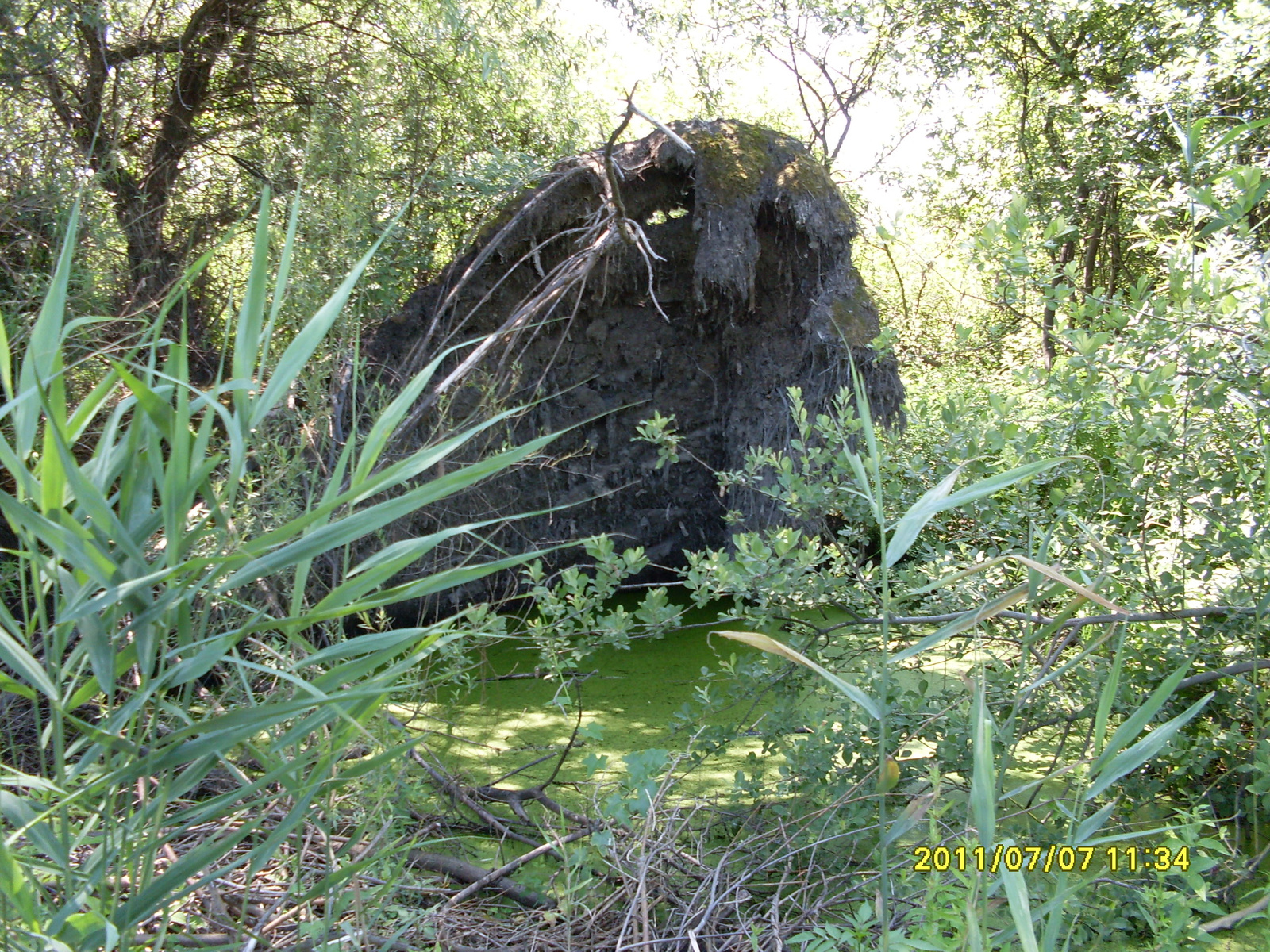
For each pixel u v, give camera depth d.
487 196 5.42
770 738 2.99
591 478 5.60
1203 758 2.72
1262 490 2.88
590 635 3.21
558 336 5.39
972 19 11.21
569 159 5.26
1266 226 5.86
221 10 5.43
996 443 2.98
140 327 4.12
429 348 4.89
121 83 5.13
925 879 2.27
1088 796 1.68
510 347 4.42
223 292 5.08
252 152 5.59
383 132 5.70
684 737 3.70
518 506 5.34
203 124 5.73
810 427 3.23
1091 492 3.14
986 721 1.55
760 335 5.51
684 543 5.93
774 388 5.46
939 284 11.50
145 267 4.57
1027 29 11.16
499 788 3.31
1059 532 3.00
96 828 1.81
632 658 4.71
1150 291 3.11
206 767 1.53
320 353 3.86
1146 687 2.93
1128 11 10.34
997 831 2.65
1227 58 7.26
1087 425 3.13
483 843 3.02
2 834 1.35
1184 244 3.10
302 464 3.34
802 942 2.19
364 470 1.60
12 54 4.17
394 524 4.45
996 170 12.48
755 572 2.89
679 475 5.83
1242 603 2.85
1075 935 2.32
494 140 6.50
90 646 1.36
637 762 2.57
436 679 3.33
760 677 3.09
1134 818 2.96
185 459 1.37
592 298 5.39
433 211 5.88
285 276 1.55
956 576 1.67
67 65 4.49
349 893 2.29
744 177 5.06
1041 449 3.14
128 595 1.36
